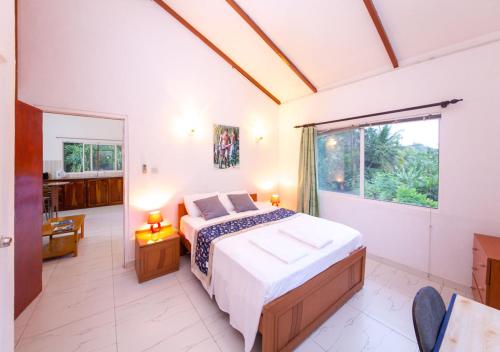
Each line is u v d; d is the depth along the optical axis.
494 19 2.03
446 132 2.42
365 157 3.25
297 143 4.20
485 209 2.22
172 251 2.70
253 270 1.61
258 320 1.45
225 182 3.79
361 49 2.78
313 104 3.88
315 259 1.81
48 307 2.03
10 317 1.06
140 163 2.88
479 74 2.20
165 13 3.00
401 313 2.03
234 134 3.87
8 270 1.05
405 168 2.84
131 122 2.79
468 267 2.32
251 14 2.79
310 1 2.42
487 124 2.18
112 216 5.22
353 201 3.34
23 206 1.95
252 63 3.68
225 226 2.61
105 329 1.79
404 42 2.52
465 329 0.94
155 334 1.75
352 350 1.64
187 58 3.23
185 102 3.24
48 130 5.86
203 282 2.22
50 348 1.60
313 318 1.76
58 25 2.32
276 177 4.59
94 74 2.52
